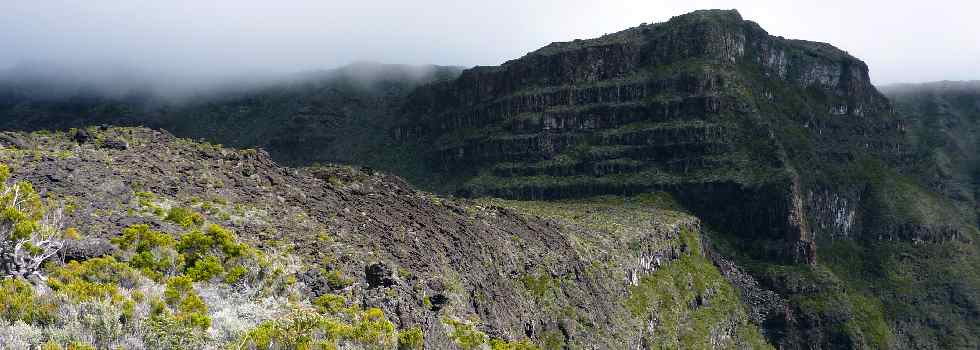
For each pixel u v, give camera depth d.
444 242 80.94
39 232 42.69
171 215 54.91
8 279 38.00
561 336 92.19
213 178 67.56
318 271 55.41
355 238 66.69
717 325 181.00
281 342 42.16
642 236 170.38
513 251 99.19
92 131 69.25
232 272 49.38
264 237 58.09
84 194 53.16
